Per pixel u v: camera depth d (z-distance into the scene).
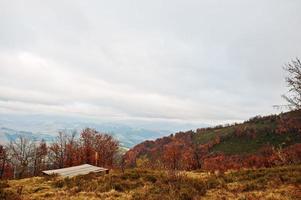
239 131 145.00
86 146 69.88
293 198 12.61
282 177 16.73
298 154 32.53
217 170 23.52
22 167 61.56
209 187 15.95
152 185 16.20
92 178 19.12
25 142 66.75
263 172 19.30
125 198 13.77
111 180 17.67
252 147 117.00
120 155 72.56
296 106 16.09
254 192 14.26
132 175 19.38
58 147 69.31
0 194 14.06
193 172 23.66
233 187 15.78
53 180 19.16
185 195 13.61
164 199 12.93
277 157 34.44
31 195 14.77
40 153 66.12
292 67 15.96
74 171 22.23
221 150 127.50
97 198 13.89
